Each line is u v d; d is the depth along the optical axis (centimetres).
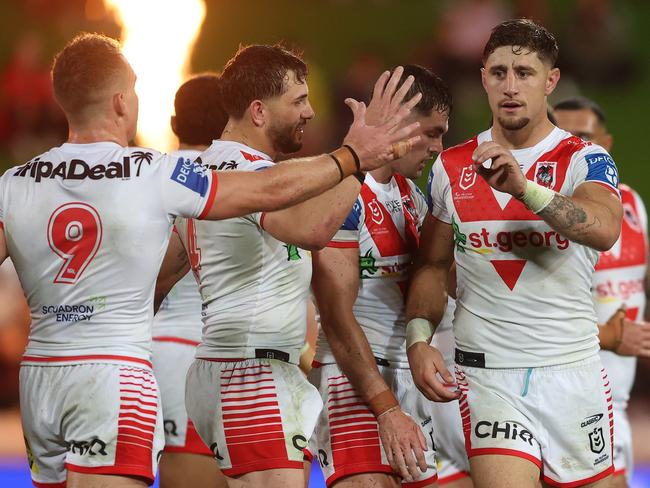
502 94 1527
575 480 1547
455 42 4959
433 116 1658
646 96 5119
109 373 1373
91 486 1359
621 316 1994
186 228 1571
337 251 1603
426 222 1652
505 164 1359
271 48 1577
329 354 1667
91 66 1417
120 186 1379
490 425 1535
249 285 1504
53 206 1381
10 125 4747
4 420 3462
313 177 1373
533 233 1523
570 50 5125
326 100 4756
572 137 1556
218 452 1516
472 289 1577
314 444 1692
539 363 1541
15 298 3591
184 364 1905
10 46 5272
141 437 1378
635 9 5491
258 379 1495
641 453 3014
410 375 1703
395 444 1555
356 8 5581
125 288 1389
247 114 1555
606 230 1414
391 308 1692
